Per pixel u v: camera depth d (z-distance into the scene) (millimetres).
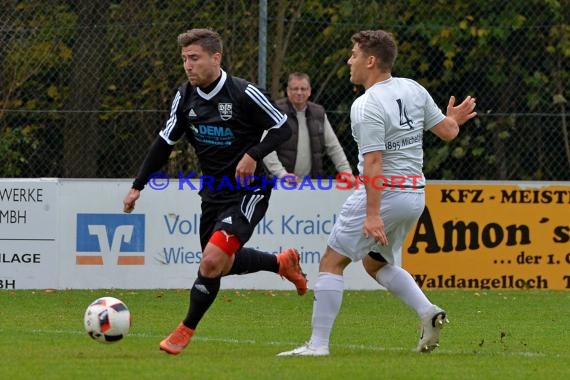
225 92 21141
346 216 20547
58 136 38375
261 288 36250
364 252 20594
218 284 20719
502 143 39781
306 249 35781
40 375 17812
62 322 27500
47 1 38594
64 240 35969
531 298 34219
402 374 18141
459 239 36406
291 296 34500
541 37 40000
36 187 35906
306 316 29391
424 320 21391
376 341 24312
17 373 18031
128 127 37969
